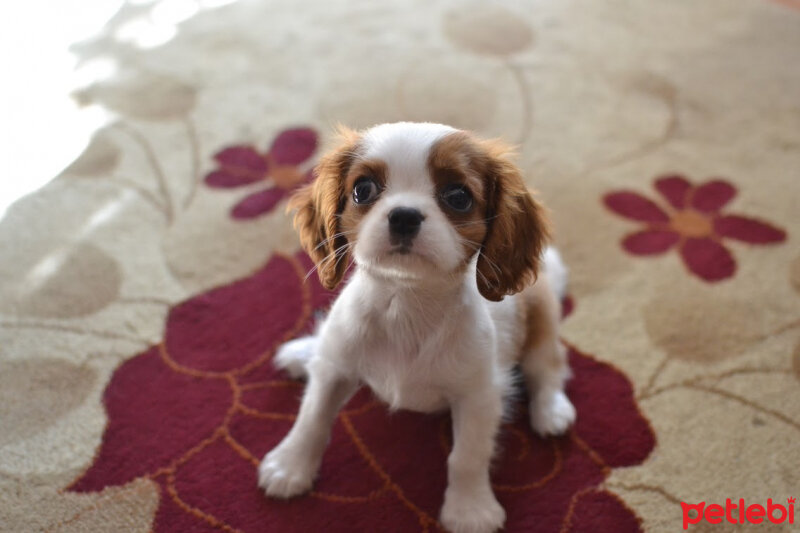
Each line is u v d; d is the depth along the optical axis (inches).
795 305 27.3
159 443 23.2
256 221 29.8
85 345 25.5
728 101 36.1
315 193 21.7
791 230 29.9
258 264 28.4
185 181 31.4
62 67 37.1
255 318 26.7
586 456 23.4
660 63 38.6
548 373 24.4
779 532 21.6
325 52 38.9
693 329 26.6
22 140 32.9
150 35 39.9
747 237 29.7
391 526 21.8
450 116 34.9
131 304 26.8
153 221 29.7
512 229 20.7
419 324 21.0
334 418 23.2
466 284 20.8
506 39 40.3
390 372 21.7
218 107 35.0
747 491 22.5
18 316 26.2
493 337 21.5
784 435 23.8
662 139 34.1
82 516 21.5
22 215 29.6
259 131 33.8
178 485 22.3
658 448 23.5
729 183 31.9
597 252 29.0
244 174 31.8
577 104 35.8
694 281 28.1
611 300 27.5
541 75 37.5
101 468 22.5
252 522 21.7
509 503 22.3
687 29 41.4
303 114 34.8
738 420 24.1
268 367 25.4
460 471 21.8
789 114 35.4
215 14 42.1
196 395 24.5
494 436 22.2
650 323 26.8
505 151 21.1
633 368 25.5
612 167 32.6
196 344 25.8
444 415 24.5
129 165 31.9
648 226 30.1
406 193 19.2
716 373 25.4
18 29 40.1
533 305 23.8
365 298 21.2
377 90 36.2
